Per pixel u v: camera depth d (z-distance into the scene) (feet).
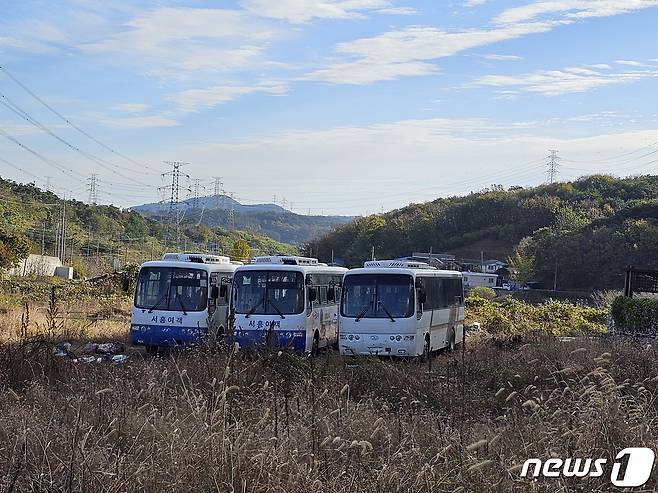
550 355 56.54
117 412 32.65
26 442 28.32
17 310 106.32
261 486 25.32
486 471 26.21
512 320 112.78
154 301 79.15
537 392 42.80
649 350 53.01
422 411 39.86
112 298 142.82
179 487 25.70
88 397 37.76
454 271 93.76
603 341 67.36
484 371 52.03
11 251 189.88
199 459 26.61
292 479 25.75
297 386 38.88
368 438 30.22
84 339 83.15
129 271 160.04
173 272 79.77
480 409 42.39
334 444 28.68
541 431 30.27
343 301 75.25
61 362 49.90
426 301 77.82
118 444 29.43
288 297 77.25
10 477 25.68
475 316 127.54
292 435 29.68
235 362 41.24
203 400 33.42
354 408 35.50
